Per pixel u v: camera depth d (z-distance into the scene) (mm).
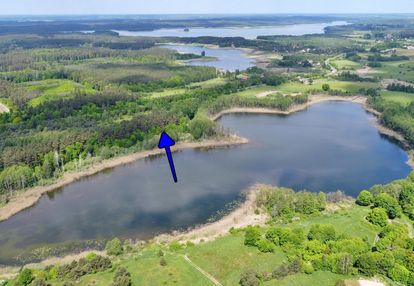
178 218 191000
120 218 192000
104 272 138000
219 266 143000
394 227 156500
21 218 194750
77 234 180125
